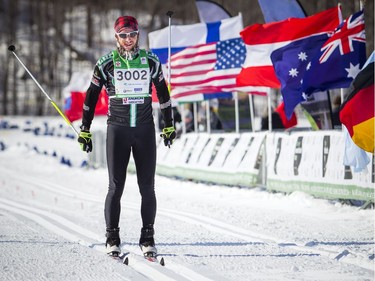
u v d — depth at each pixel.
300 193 24.75
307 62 24.67
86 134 14.95
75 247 15.87
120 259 14.53
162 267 13.52
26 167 42.84
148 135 14.83
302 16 28.58
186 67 31.06
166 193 28.78
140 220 20.94
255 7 104.62
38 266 13.66
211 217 21.50
